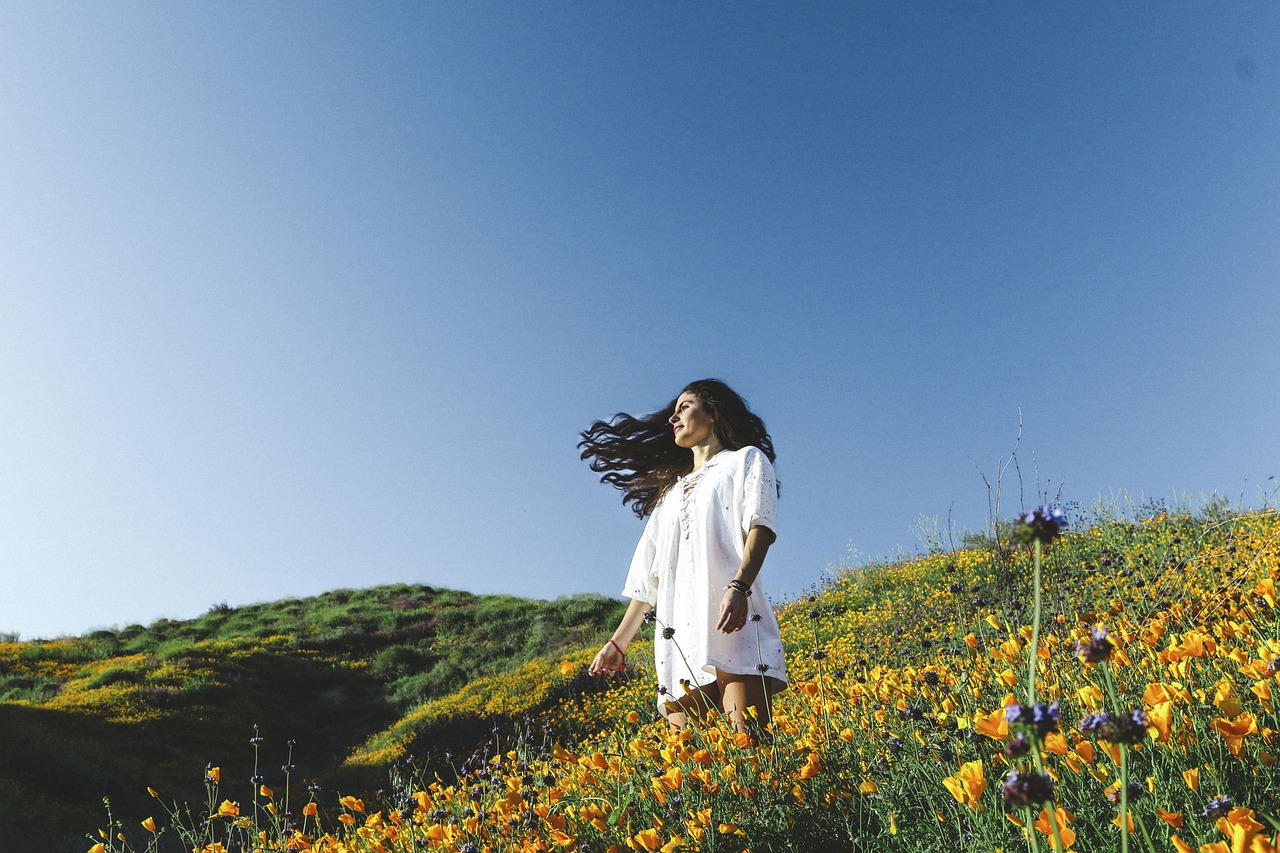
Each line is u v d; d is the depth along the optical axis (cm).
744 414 323
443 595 3303
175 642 2584
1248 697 184
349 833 282
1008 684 215
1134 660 221
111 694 1761
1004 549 541
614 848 198
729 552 284
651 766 242
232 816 327
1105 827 155
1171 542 659
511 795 231
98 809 1096
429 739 1260
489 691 1628
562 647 2308
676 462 359
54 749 1195
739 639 272
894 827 172
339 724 2052
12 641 2647
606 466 364
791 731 248
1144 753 171
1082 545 823
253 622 3048
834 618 1041
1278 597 247
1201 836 137
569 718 1051
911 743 212
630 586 327
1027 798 97
